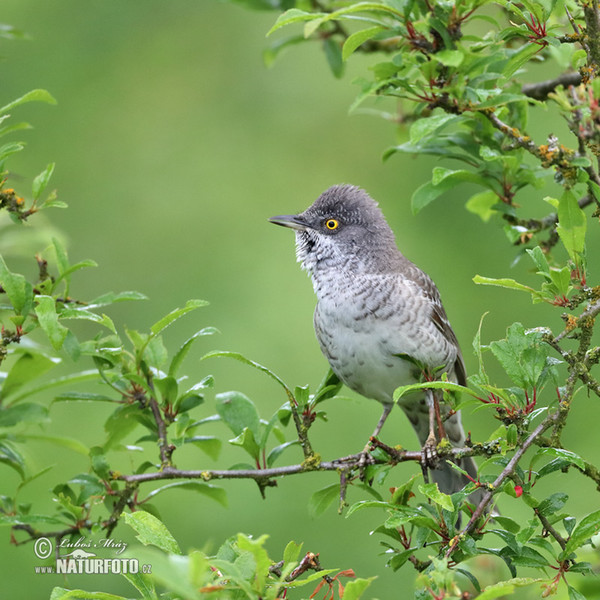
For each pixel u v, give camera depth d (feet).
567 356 22.08
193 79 55.62
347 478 25.90
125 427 27.22
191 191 53.16
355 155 53.83
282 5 35.70
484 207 32.27
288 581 19.90
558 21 28.27
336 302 32.14
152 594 19.07
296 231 34.40
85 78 54.70
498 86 25.81
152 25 56.39
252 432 26.35
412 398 33.12
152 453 42.27
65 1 55.62
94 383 44.70
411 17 25.54
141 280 50.80
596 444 42.29
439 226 50.29
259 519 41.68
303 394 26.07
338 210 33.88
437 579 17.70
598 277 43.50
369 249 32.99
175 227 51.90
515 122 28.84
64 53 54.90
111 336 26.04
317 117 54.75
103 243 51.80
